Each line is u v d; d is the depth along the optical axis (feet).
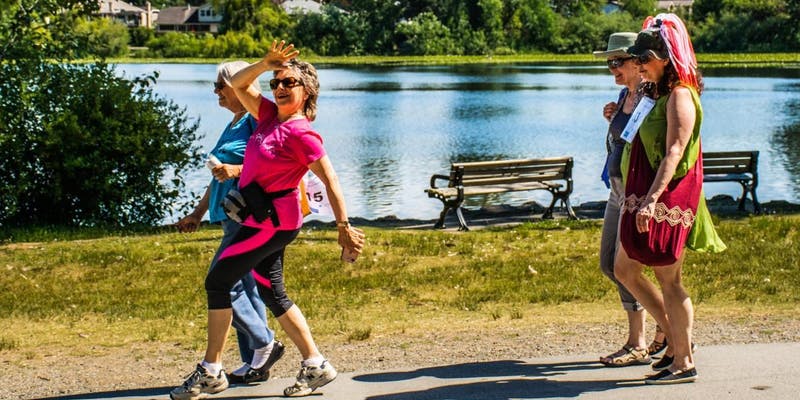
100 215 52.06
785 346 20.84
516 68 312.91
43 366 21.58
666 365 18.98
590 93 189.26
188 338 24.30
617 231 19.69
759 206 49.37
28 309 28.19
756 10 366.63
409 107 156.15
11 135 49.29
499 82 231.50
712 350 20.54
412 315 26.66
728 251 34.30
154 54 396.16
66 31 52.70
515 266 33.47
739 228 40.06
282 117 17.35
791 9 360.69
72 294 30.30
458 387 18.54
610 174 19.79
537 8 428.56
